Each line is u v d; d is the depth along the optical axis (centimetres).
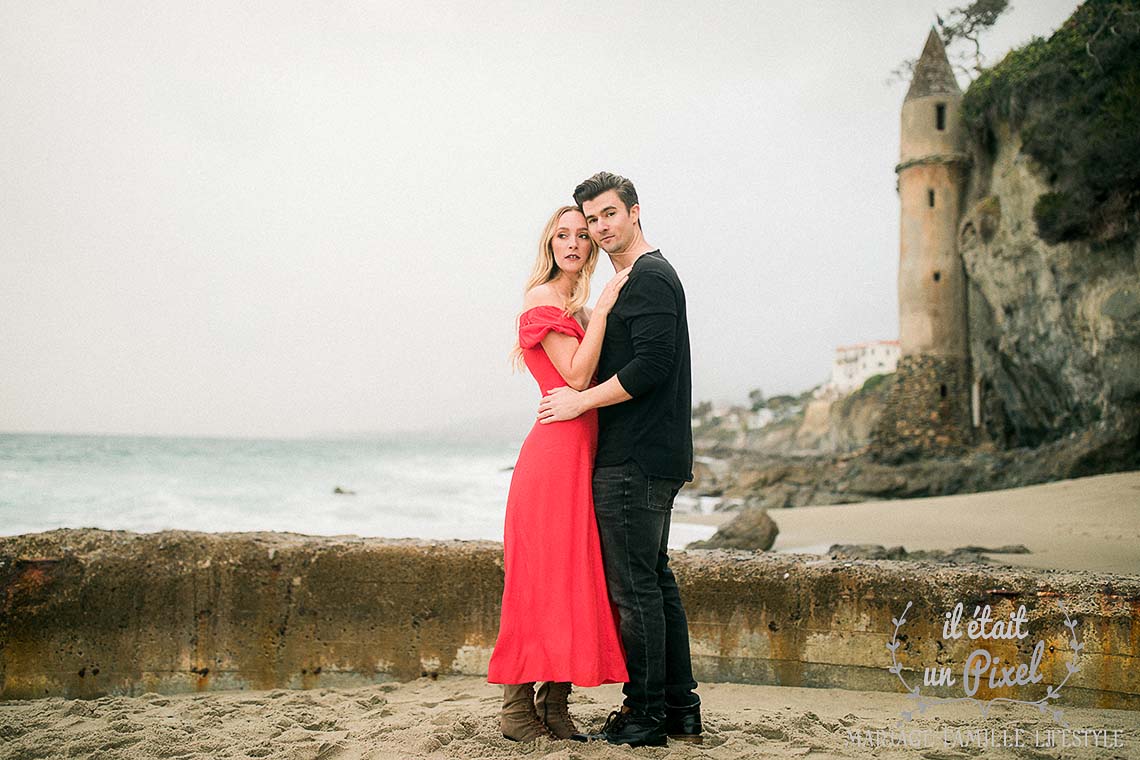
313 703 356
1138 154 1908
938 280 3120
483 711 333
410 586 395
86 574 382
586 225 305
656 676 284
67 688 377
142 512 2073
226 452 6141
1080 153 2061
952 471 2500
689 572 391
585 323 322
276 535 415
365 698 361
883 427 3181
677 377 293
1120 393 2017
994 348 2872
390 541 410
